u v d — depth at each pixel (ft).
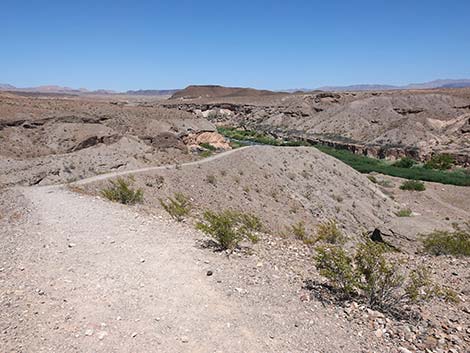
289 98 541.75
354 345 19.01
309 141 336.70
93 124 185.78
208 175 121.80
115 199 56.13
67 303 21.48
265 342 18.76
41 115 181.78
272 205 117.29
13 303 20.90
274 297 23.20
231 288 23.86
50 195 55.26
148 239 32.42
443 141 292.81
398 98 393.70
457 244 41.29
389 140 305.73
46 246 30.01
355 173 177.58
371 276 23.52
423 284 24.02
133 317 20.39
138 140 188.96
